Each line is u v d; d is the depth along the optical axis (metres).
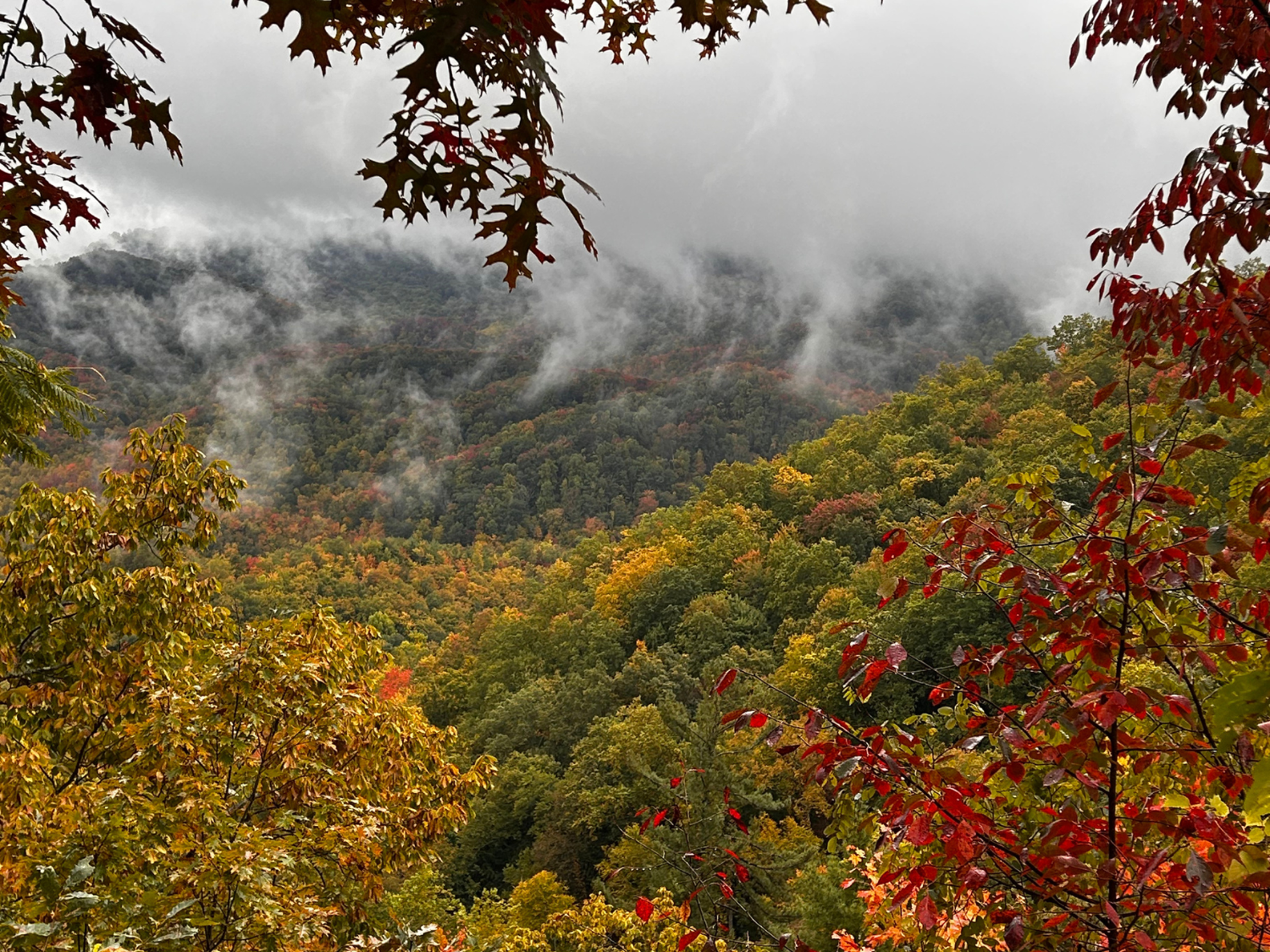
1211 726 0.98
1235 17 1.91
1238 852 1.69
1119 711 1.86
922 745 2.52
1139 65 2.10
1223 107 2.00
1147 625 2.29
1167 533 2.32
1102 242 2.24
